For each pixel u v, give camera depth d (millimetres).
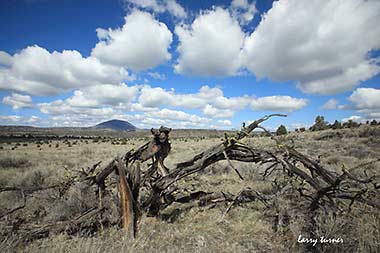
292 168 5457
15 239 4938
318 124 58594
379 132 35281
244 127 5793
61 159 22906
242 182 10234
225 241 5258
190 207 7469
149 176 6773
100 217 6016
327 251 4438
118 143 56344
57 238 5051
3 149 39875
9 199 7945
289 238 5180
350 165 14625
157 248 4875
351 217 5359
